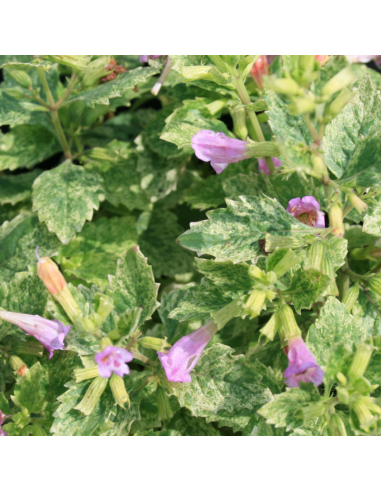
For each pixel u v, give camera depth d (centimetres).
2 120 50
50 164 58
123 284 40
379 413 36
